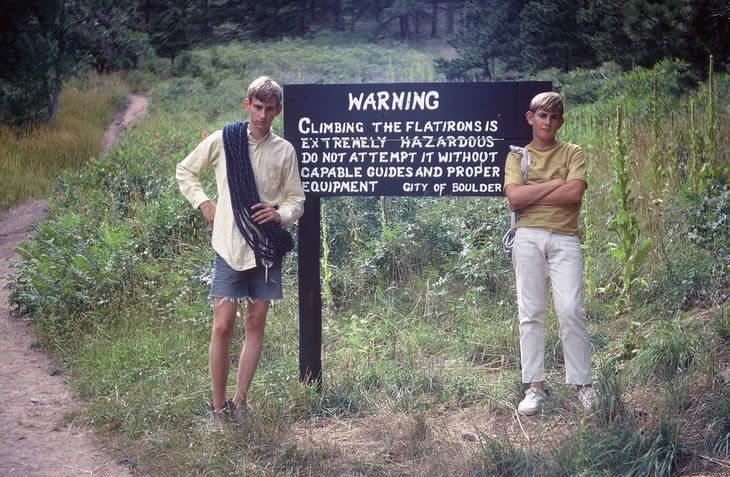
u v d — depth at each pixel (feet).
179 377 18.28
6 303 27.32
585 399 15.55
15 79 85.66
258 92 15.48
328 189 17.52
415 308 21.77
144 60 151.33
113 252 25.00
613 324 20.17
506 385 17.01
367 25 217.36
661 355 16.79
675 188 27.02
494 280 23.50
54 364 20.66
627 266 20.27
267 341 20.45
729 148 30.27
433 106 17.28
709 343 17.17
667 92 56.90
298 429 16.05
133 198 36.99
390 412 16.21
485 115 17.22
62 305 22.98
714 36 65.77
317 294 17.44
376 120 17.35
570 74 78.59
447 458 14.25
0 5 85.46
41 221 37.63
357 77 153.69
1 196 54.60
